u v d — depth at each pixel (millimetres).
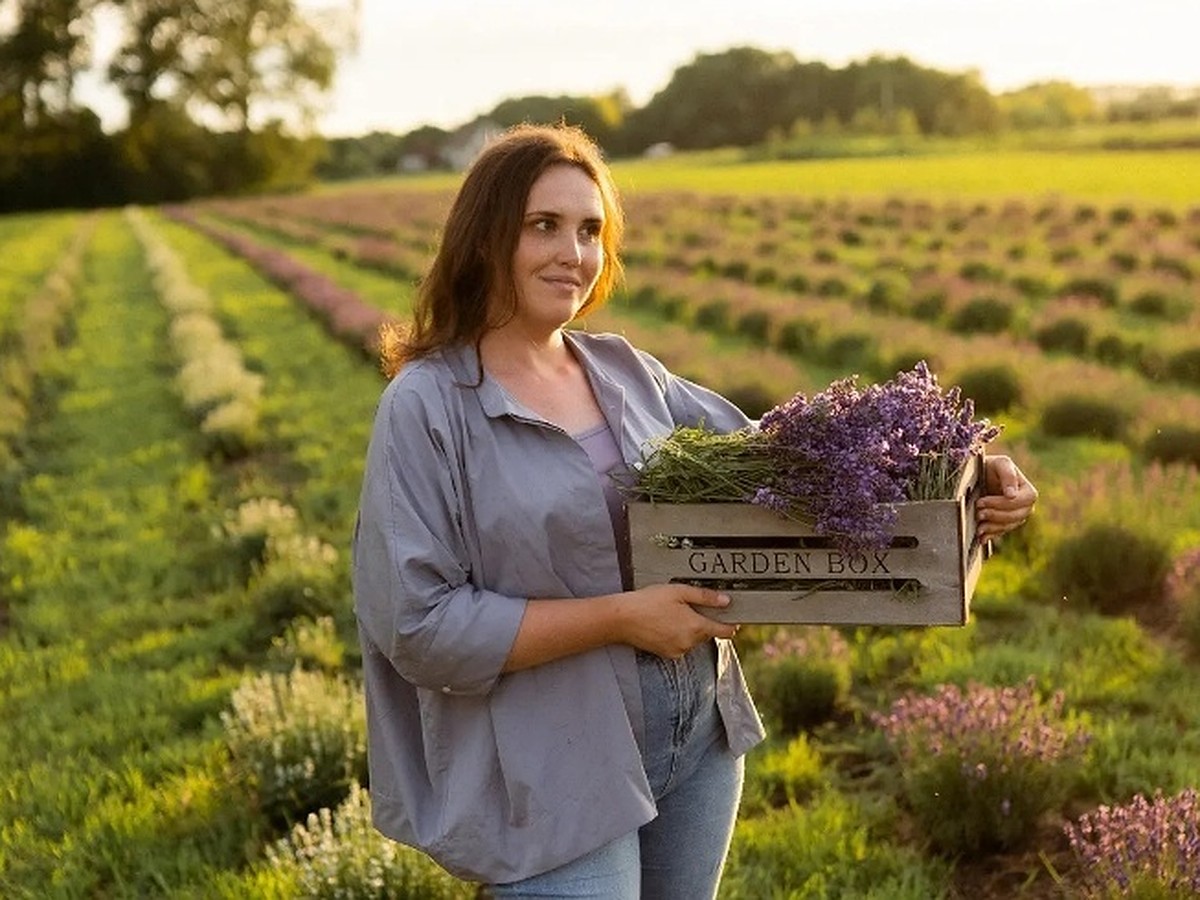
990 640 6348
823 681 5520
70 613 8062
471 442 2367
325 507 10211
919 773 4371
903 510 2275
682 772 2525
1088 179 47812
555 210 2395
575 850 2326
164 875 4539
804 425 2322
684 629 2320
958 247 25797
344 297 22797
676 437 2432
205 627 7672
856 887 4086
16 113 88125
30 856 4746
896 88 124188
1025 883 4031
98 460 12719
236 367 16500
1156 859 3465
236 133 94312
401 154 129375
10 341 21641
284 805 4887
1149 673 5676
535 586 2350
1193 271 20359
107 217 69688
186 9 91625
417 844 2418
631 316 20594
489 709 2355
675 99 128875
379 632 2320
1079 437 10953
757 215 38031
